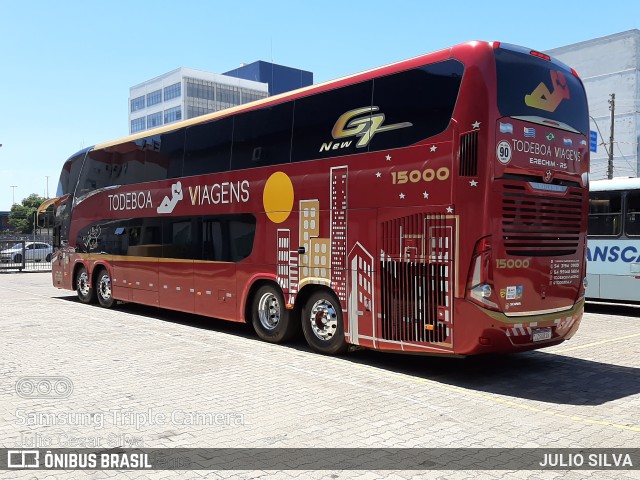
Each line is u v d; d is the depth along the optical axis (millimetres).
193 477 4297
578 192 7852
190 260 11289
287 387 6844
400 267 7375
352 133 8141
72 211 16094
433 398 6438
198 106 94625
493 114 6711
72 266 16016
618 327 11906
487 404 6223
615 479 4285
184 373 7512
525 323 6961
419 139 7238
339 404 6160
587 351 9195
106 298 14633
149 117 101812
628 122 45906
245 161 10062
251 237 9852
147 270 12680
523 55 7211
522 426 5492
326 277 8430
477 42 6891
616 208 13820
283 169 9250
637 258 13383
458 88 6891
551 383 7152
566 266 7637
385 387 6895
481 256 6637
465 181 6730
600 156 47531
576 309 7754
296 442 5012
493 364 8219
